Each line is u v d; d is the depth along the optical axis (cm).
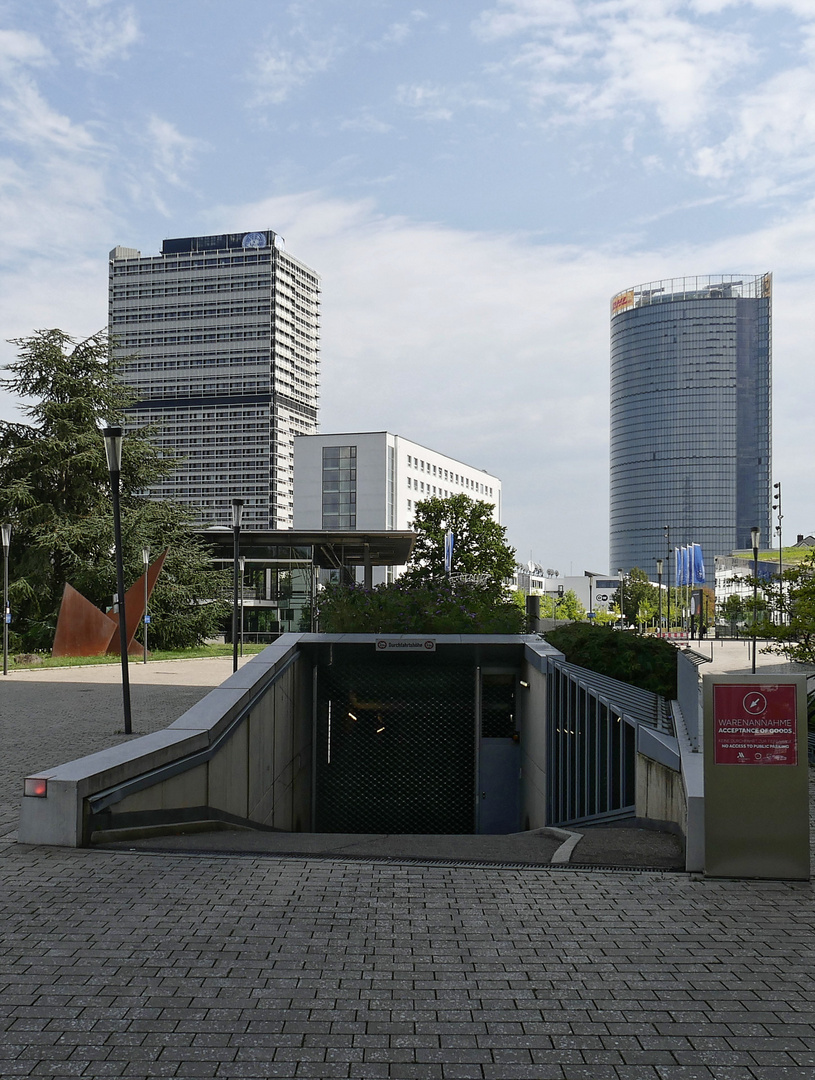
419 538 7000
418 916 538
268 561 4862
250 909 546
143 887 588
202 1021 394
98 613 3488
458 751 1520
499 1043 378
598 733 961
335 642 1392
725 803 637
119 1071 351
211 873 625
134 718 1564
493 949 485
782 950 489
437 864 661
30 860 651
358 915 539
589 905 565
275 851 705
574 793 1059
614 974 453
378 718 1528
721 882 621
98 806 712
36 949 477
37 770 1057
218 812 905
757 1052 373
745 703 641
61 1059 360
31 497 4034
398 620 1466
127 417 4450
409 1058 364
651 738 841
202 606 4231
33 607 3938
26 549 4081
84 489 4228
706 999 424
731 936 511
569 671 1112
